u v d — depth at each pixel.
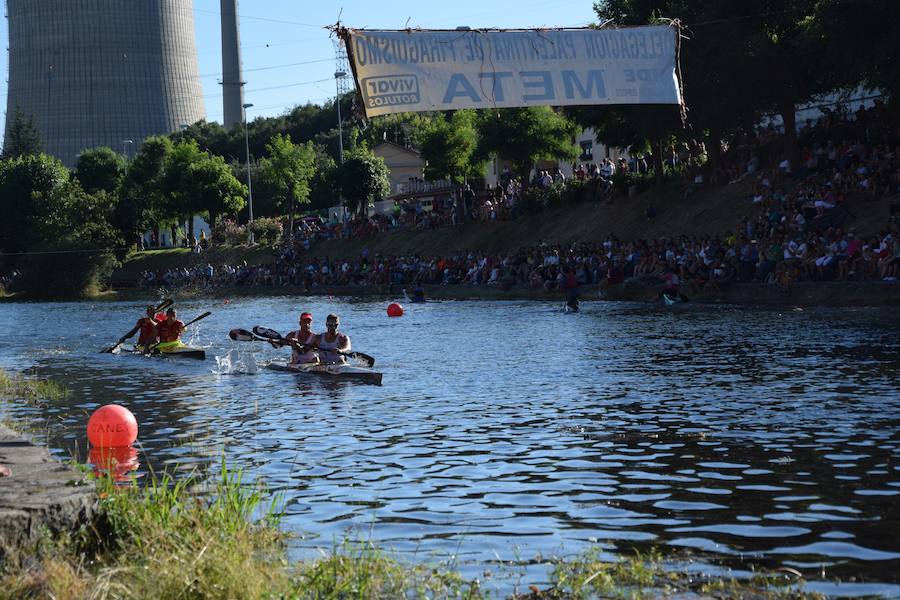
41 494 7.05
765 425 11.90
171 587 5.79
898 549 6.95
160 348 23.86
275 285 67.88
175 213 92.50
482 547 7.31
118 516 7.20
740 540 7.29
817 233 32.53
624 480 9.38
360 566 6.57
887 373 15.84
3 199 99.00
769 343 20.89
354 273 59.53
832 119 39.34
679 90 18.73
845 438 10.96
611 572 6.57
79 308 56.94
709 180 44.97
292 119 138.62
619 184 49.47
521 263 46.16
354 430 12.62
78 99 144.25
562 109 48.03
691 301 34.59
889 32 32.59
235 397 16.17
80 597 5.70
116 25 144.88
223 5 143.25
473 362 20.06
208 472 10.23
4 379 19.02
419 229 63.66
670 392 14.87
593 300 38.94
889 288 28.31
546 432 12.01
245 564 6.06
